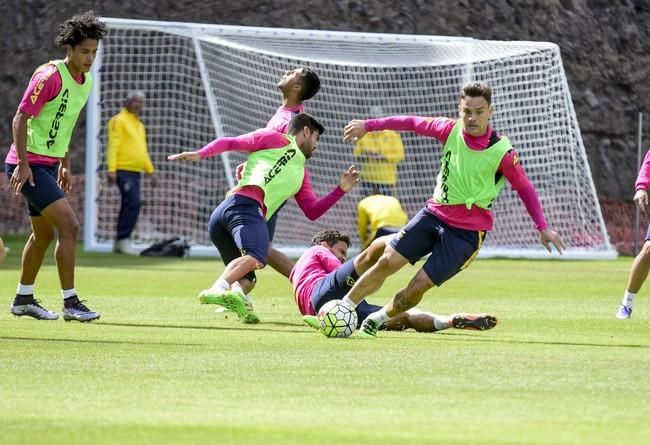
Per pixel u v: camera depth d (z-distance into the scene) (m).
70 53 33.53
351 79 99.12
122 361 24.66
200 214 94.50
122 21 78.12
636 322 37.03
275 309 39.78
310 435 16.94
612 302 45.06
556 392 21.25
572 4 111.88
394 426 17.73
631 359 26.38
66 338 28.98
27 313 34.62
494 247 86.19
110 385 21.42
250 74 96.62
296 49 83.00
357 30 104.25
